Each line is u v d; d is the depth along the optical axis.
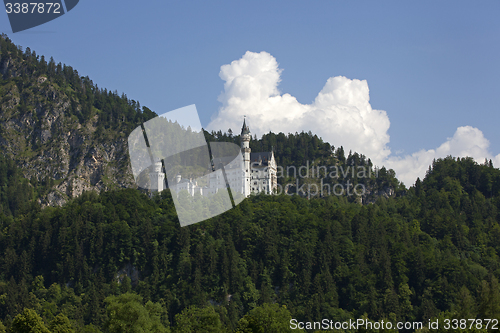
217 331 134.25
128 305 121.06
